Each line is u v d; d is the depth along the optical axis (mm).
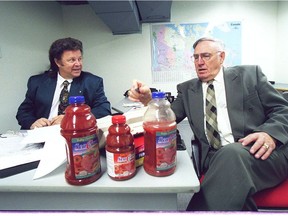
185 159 729
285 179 958
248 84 1200
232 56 3420
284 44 3156
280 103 1139
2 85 2115
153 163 621
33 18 2725
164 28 3406
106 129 697
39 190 605
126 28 3186
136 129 722
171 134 611
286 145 956
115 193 620
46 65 2977
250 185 745
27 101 1688
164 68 3520
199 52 1206
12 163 680
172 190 576
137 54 3516
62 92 1657
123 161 597
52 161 686
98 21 3479
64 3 3451
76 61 1628
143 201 623
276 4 3256
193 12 3354
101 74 3611
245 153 838
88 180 596
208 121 1188
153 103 705
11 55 2277
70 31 3553
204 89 1249
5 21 2209
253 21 3330
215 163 847
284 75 3205
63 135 584
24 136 944
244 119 1143
